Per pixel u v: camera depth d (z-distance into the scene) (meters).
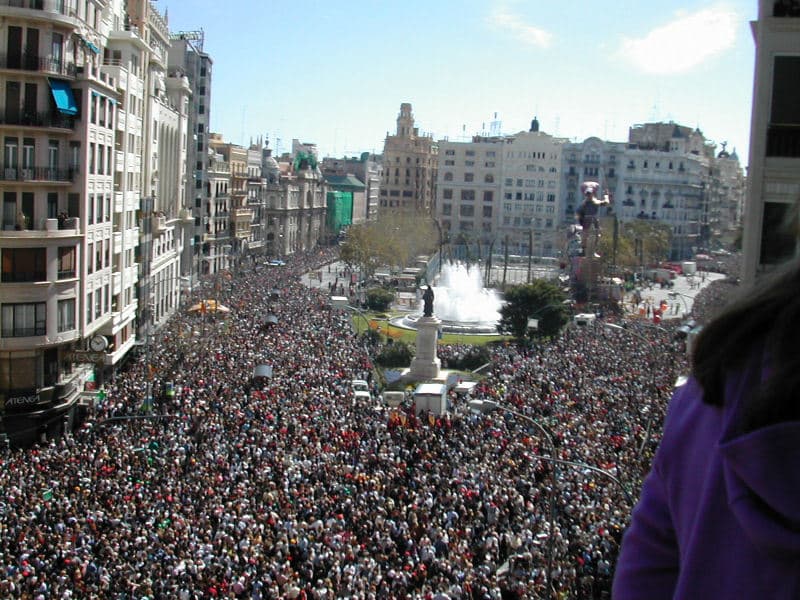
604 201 149.88
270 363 72.56
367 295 135.75
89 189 63.16
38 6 59.34
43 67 59.19
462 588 29.61
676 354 80.25
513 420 56.94
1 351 57.09
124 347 78.56
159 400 59.03
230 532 34.09
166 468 42.88
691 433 3.73
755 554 3.34
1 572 28.97
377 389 74.12
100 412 56.41
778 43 31.52
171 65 151.25
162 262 99.75
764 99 31.88
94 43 70.44
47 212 59.72
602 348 86.38
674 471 3.78
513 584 30.50
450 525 37.06
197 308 98.12
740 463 3.32
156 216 92.75
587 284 141.75
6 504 36.25
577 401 62.03
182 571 29.42
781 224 3.81
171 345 79.88
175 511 36.53
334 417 55.22
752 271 32.12
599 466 44.09
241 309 106.88
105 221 68.38
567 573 31.61
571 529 35.91
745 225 32.41
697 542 3.54
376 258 176.62
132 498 38.00
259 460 44.38
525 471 44.53
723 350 3.50
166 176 103.31
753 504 3.29
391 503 38.31
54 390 58.75
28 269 57.53
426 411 60.03
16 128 58.06
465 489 40.59
